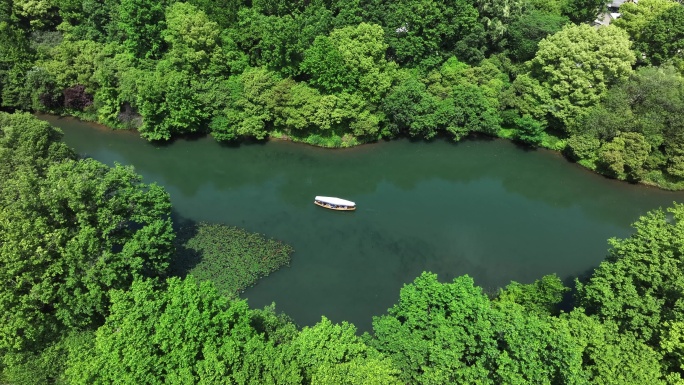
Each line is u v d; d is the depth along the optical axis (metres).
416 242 71.81
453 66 94.69
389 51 97.50
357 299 61.66
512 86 93.69
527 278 65.62
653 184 83.31
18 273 46.12
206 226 72.56
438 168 89.75
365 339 43.97
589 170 87.62
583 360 40.19
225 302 42.12
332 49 85.56
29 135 63.47
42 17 105.44
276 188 83.00
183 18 91.69
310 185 84.25
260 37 92.25
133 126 96.06
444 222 76.19
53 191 49.88
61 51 96.12
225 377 35.00
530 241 72.62
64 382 42.62
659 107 80.00
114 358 36.09
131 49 95.44
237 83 91.56
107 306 49.12
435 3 90.31
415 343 39.81
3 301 44.03
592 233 74.44
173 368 36.56
